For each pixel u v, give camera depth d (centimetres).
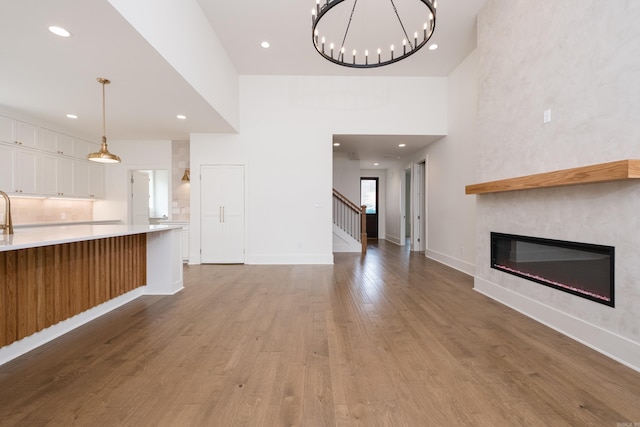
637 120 190
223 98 461
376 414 151
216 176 563
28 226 457
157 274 371
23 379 182
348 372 191
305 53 476
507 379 183
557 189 257
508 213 323
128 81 327
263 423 145
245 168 561
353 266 546
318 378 184
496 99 334
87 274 280
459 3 357
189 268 528
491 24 343
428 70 533
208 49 393
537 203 281
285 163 561
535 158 277
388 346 227
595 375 187
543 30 267
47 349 223
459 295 363
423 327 264
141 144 625
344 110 559
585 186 230
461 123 502
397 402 161
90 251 284
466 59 486
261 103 558
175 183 628
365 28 407
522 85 293
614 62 204
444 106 557
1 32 233
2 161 416
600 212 218
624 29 197
